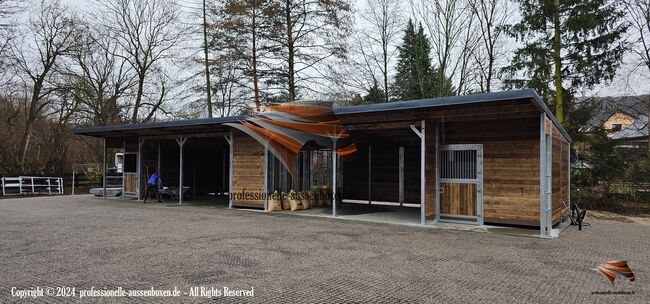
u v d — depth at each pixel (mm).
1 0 19766
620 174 15461
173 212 11812
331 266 5508
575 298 4254
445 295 4312
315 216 11086
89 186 22281
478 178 9508
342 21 17562
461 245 7113
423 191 9453
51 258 5820
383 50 23078
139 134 15820
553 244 7324
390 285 4648
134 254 6133
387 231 8602
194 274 5016
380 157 15914
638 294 4410
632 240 7922
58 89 22172
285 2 17562
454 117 9398
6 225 9055
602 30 15531
